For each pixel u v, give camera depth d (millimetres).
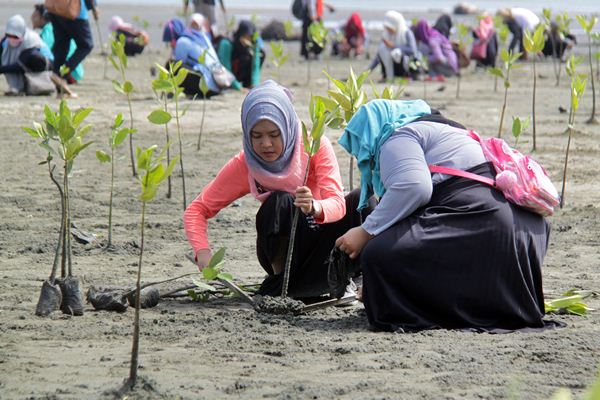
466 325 11562
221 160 25219
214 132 29422
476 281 11469
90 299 12695
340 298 12648
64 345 10930
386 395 9125
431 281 11453
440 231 11445
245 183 12961
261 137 12148
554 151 26234
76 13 35406
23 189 21516
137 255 16062
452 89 42656
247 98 12273
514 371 9852
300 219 12648
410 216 11680
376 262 11523
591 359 10289
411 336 11234
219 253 10070
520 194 11617
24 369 9961
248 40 40750
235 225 18469
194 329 11633
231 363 10227
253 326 11797
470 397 9062
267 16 97938
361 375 9789
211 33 41844
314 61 55875
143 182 8875
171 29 44375
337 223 12750
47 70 36594
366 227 11719
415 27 49062
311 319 12250
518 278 11555
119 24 54906
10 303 12891
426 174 11625
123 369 9961
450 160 11891
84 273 14719
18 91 36500
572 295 13055
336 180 12461
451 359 10281
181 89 16922
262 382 9523
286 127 12195
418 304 11641
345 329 11711
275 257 12938
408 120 12266
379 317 11625
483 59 53438
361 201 12406
